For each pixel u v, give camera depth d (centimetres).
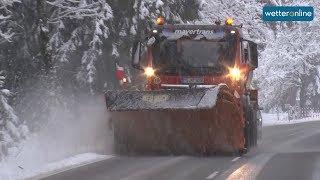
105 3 3472
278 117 7081
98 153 2464
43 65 3225
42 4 3216
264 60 7769
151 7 3722
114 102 2289
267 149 2819
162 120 2305
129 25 3703
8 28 3231
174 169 1975
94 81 3481
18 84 3203
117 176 1809
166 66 2464
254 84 5803
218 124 2295
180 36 2475
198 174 1859
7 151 2281
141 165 2077
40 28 3198
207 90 2214
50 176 1817
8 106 2528
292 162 2200
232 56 2445
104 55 3647
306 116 7675
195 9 4269
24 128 2570
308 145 3095
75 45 3500
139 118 2317
